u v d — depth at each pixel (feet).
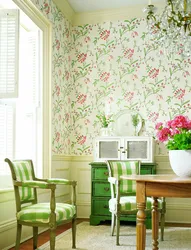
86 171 18.08
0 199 11.18
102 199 15.72
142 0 17.08
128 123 17.66
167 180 8.15
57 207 10.66
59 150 16.74
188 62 17.43
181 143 9.43
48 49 15.69
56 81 16.51
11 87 11.99
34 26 14.66
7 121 12.39
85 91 18.47
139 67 17.93
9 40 12.12
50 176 15.34
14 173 10.42
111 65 18.29
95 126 18.17
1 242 11.21
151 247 11.84
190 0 12.06
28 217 10.03
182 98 17.33
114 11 18.19
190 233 14.12
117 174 13.79
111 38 18.39
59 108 16.87
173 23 12.38
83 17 18.67
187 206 16.87
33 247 11.47
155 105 17.57
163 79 17.62
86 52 18.62
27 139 14.65
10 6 12.96
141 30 18.04
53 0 16.05
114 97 18.08
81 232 14.21
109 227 15.30
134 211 12.40
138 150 16.14
